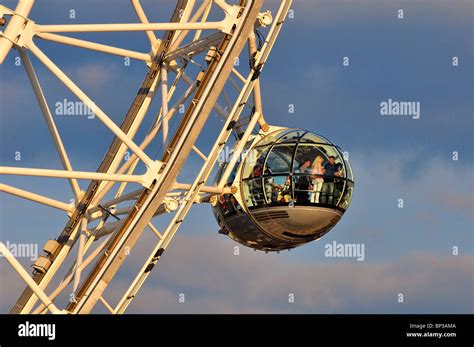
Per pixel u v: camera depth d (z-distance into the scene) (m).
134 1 92.44
